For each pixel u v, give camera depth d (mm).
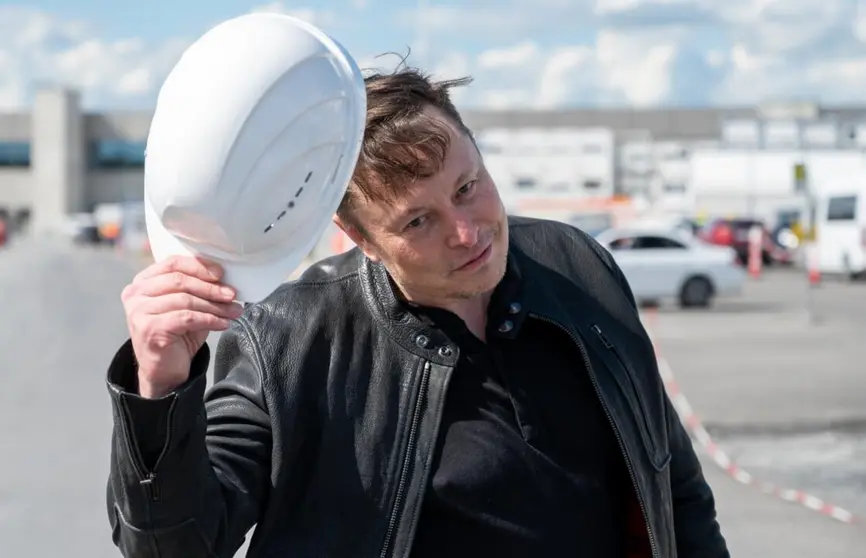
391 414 1886
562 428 1957
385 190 1755
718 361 13516
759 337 16188
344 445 1866
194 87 1544
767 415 9844
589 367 1980
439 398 1895
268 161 1545
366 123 1756
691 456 2211
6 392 10812
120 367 1611
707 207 40812
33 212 90125
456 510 1870
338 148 1614
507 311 1963
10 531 6152
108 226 69688
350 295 1959
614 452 2004
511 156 38469
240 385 1894
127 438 1583
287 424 1858
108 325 18156
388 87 1766
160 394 1599
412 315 1926
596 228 27969
